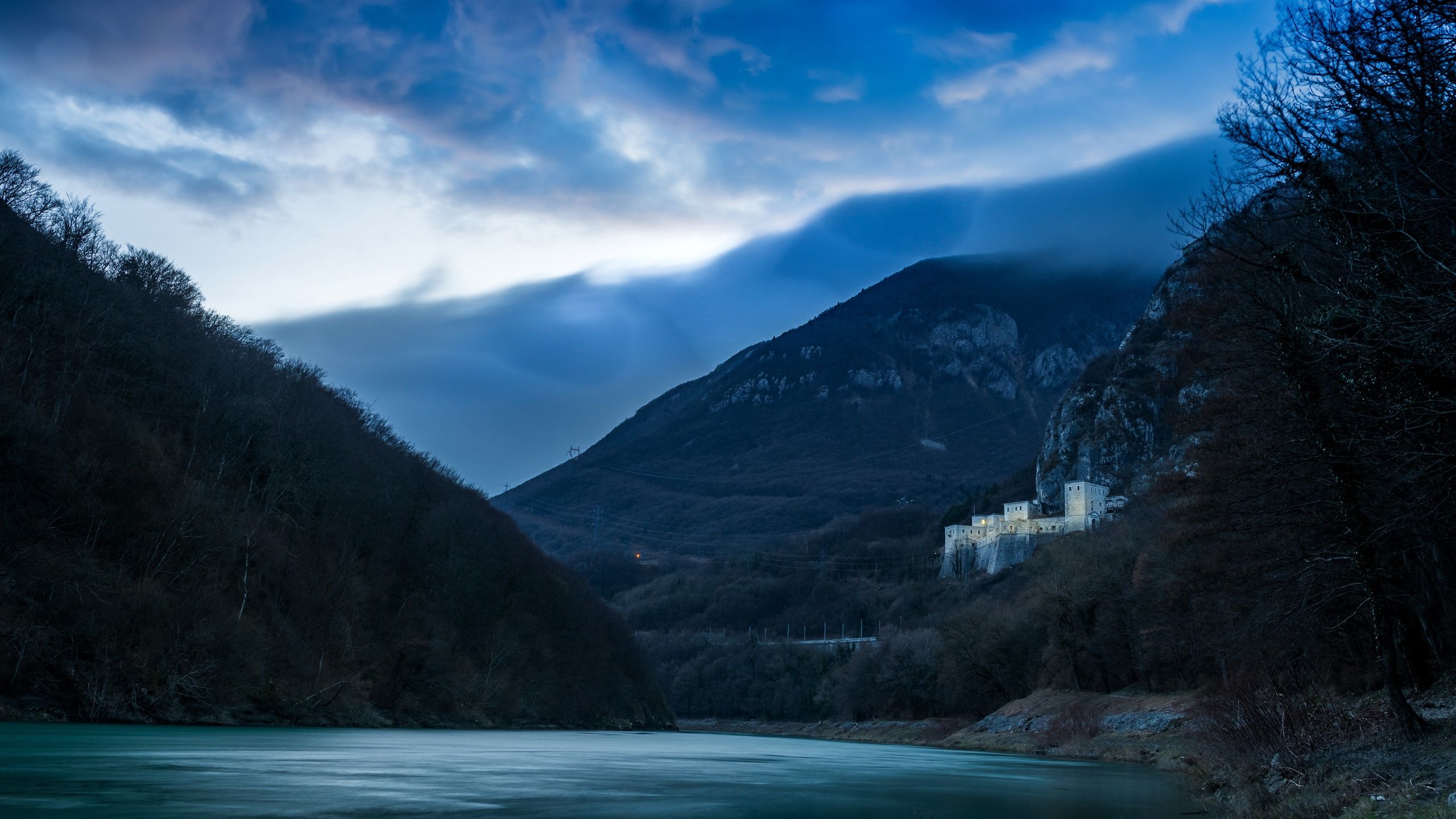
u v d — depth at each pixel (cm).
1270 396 3694
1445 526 3312
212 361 10419
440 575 12925
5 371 7725
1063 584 12225
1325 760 3306
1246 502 4119
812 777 5094
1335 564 3616
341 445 12156
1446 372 2327
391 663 10825
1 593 6316
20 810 2481
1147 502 9500
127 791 2925
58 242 9275
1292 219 3044
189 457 9444
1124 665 11181
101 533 7588
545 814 2942
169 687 7075
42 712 6075
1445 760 2647
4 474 6988
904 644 17662
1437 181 2219
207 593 8019
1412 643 4103
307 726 8500
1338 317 2700
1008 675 13938
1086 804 3919
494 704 12306
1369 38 2411
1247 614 4628
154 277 10606
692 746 9450
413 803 3048
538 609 15438
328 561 10531
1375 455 2966
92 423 8325
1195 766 5250
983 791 4512
